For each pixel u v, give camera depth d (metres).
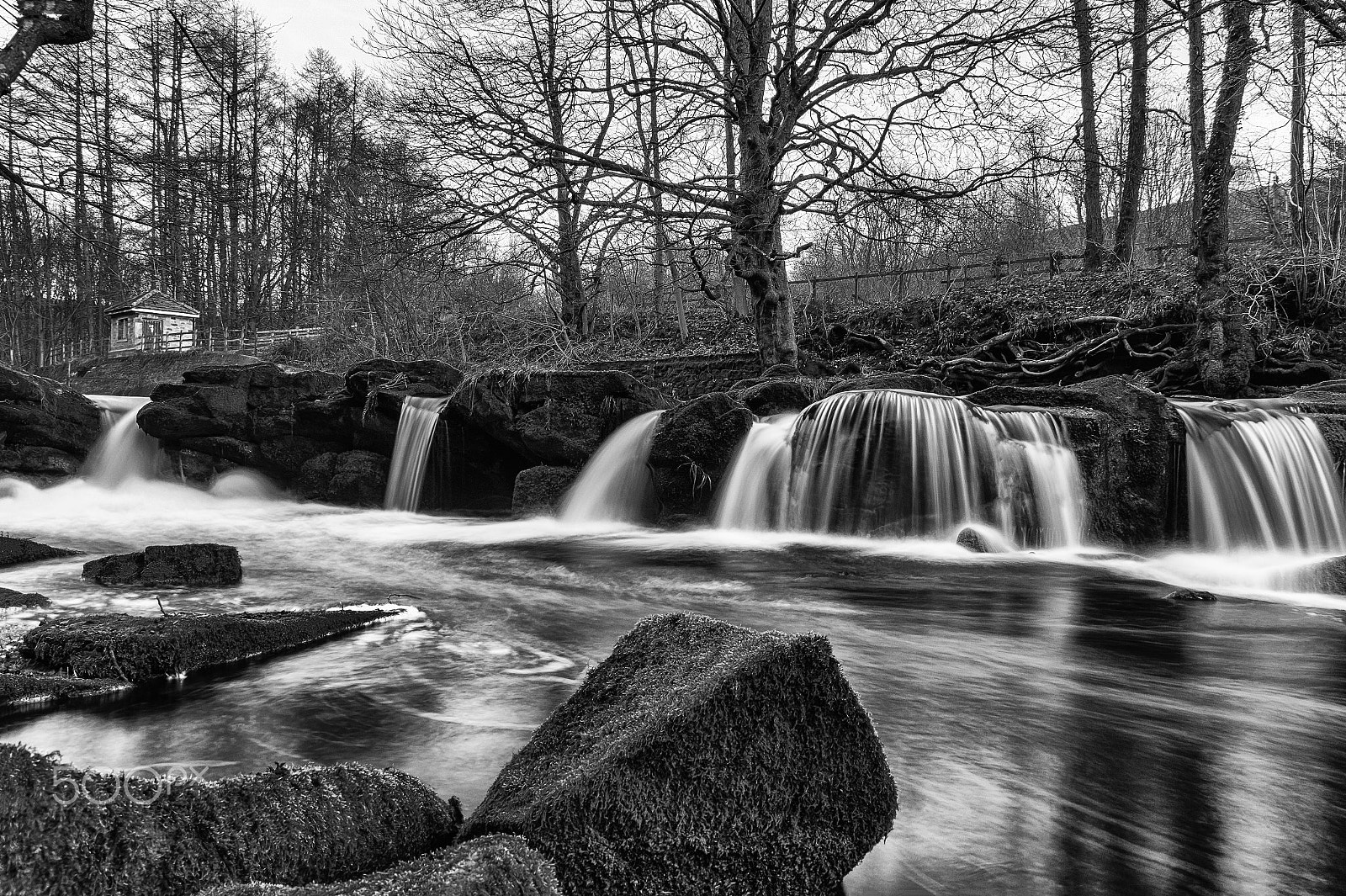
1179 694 5.14
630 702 2.94
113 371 40.88
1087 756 4.14
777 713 2.78
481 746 4.16
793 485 12.23
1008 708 4.85
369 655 5.91
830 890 2.82
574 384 14.62
